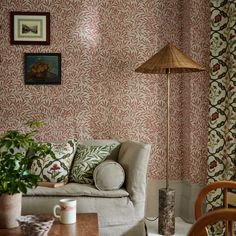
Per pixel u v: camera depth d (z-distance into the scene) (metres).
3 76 3.41
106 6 3.45
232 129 2.92
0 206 1.68
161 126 3.50
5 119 3.42
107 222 2.60
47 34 3.41
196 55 3.24
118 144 3.15
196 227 0.81
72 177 2.92
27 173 1.70
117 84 3.47
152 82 3.48
